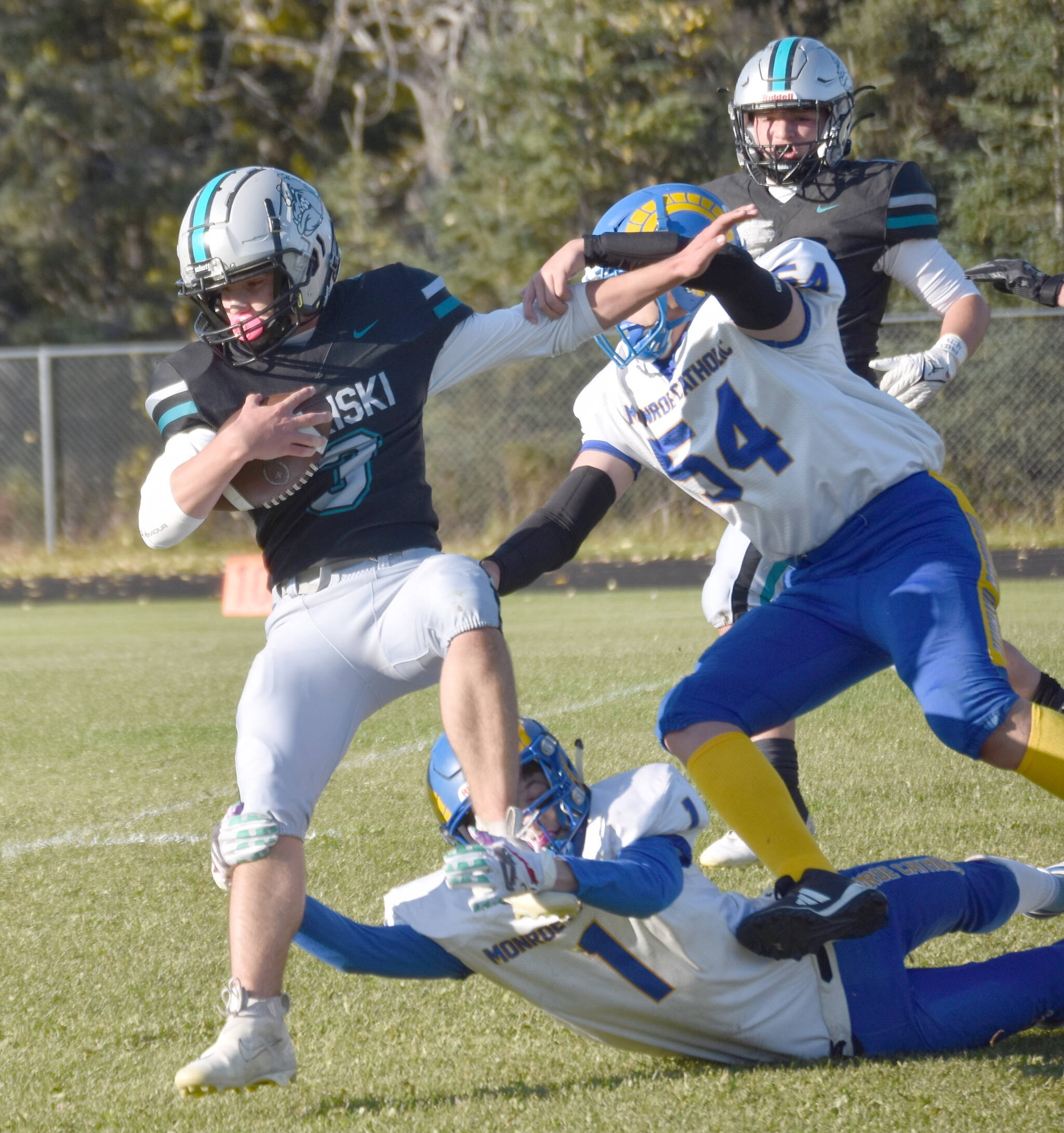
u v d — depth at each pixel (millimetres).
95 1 78562
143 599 46625
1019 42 54906
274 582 10555
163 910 13977
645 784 9227
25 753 22547
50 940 13125
